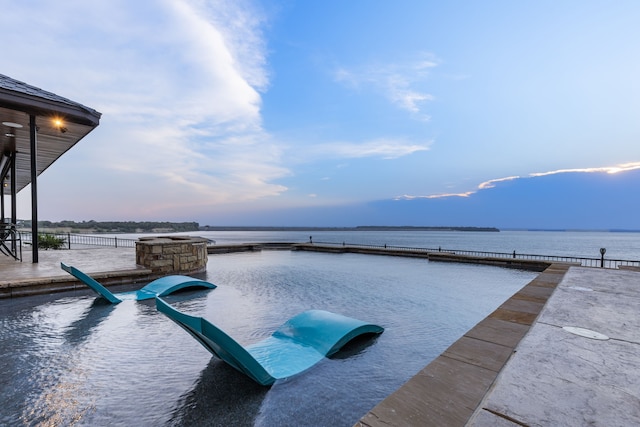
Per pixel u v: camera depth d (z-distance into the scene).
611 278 6.73
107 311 5.51
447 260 14.74
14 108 7.80
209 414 2.48
